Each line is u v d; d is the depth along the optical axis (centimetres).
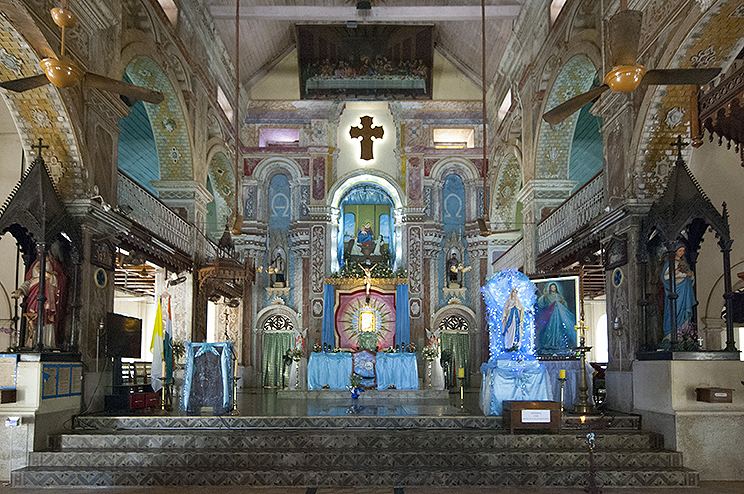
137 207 1483
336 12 1908
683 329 1091
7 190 1272
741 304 1616
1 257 1284
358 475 895
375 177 2484
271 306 2420
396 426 1077
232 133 2323
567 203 1602
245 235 2408
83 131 1168
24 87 866
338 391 1791
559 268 1711
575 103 878
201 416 1096
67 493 862
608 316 1288
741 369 977
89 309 1176
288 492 859
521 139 2028
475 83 2500
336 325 2380
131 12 1387
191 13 1781
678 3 1027
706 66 1055
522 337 1295
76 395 1102
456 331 2462
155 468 921
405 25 2255
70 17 777
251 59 2334
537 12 1744
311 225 2436
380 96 2483
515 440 988
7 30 985
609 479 900
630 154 1196
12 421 953
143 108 1958
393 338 2352
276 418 1077
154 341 1297
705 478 945
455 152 2502
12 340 1238
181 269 1717
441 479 896
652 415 1033
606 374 1273
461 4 2038
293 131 2573
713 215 1012
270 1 2039
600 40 1336
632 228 1183
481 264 2462
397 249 2462
